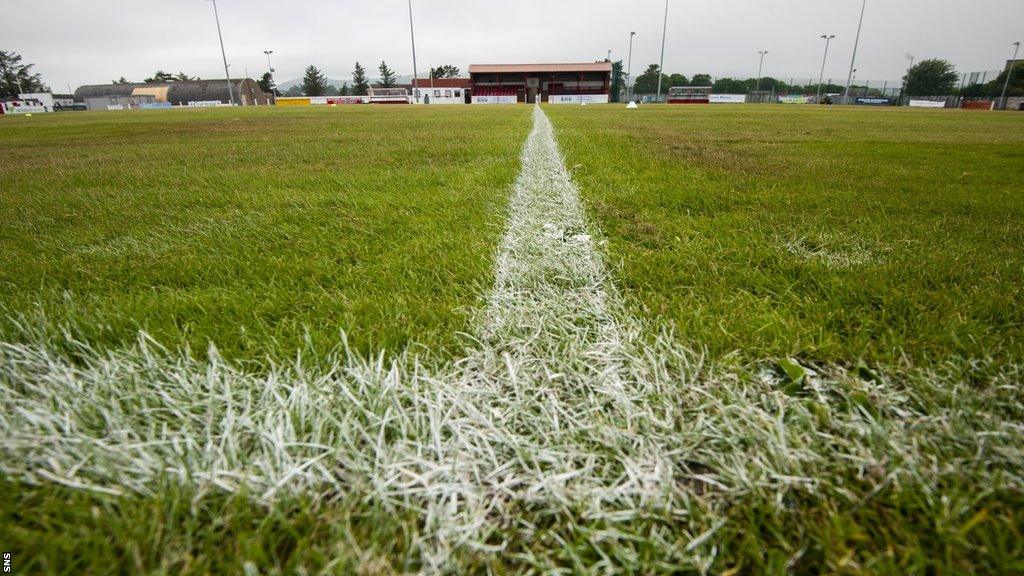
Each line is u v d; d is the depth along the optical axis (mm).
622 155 4953
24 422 943
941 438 889
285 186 3525
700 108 26250
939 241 2041
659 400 1021
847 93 47969
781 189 3154
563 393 1074
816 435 899
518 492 815
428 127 10094
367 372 1088
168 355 1179
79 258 1942
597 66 52562
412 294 1528
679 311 1370
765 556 714
